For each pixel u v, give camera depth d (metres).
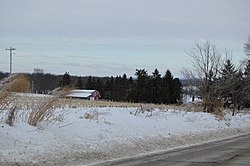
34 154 11.38
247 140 22.16
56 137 13.23
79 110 18.53
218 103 34.06
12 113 12.72
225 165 12.68
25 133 12.41
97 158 13.07
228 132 26.83
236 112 41.84
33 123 13.55
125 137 16.41
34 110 13.87
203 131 23.84
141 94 84.81
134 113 21.64
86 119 16.58
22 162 10.69
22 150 11.30
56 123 14.51
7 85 13.20
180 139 19.73
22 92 14.20
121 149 14.84
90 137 14.67
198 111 32.25
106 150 14.09
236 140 22.09
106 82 98.94
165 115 24.19
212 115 30.91
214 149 17.30
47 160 11.40
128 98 86.69
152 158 14.02
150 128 19.44
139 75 86.00
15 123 12.87
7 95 13.05
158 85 84.62
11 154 10.85
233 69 42.28
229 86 36.56
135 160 13.39
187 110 30.80
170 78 84.12
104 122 17.09
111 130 16.41
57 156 11.92
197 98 40.00
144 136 17.72
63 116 15.59
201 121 27.05
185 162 13.21
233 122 32.34
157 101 83.75
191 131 22.55
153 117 22.14
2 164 10.20
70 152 12.61
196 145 18.78
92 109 19.58
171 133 20.25
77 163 11.95
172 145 18.17
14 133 12.05
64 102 15.98
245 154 15.59
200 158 14.26
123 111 21.66
